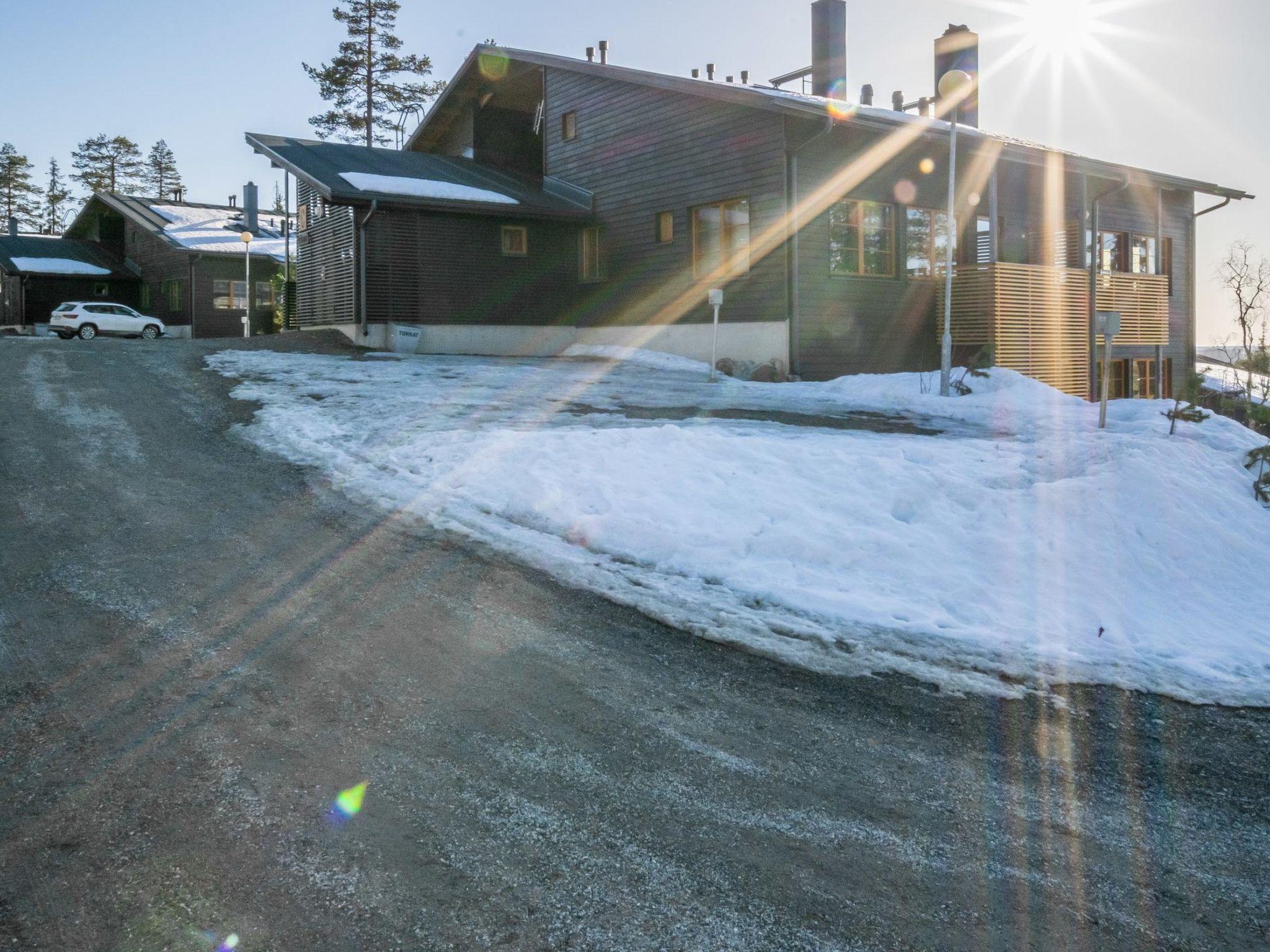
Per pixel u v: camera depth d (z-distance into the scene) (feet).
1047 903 10.36
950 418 46.93
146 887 9.97
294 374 52.95
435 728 13.96
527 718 14.46
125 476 29.78
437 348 72.90
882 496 26.76
